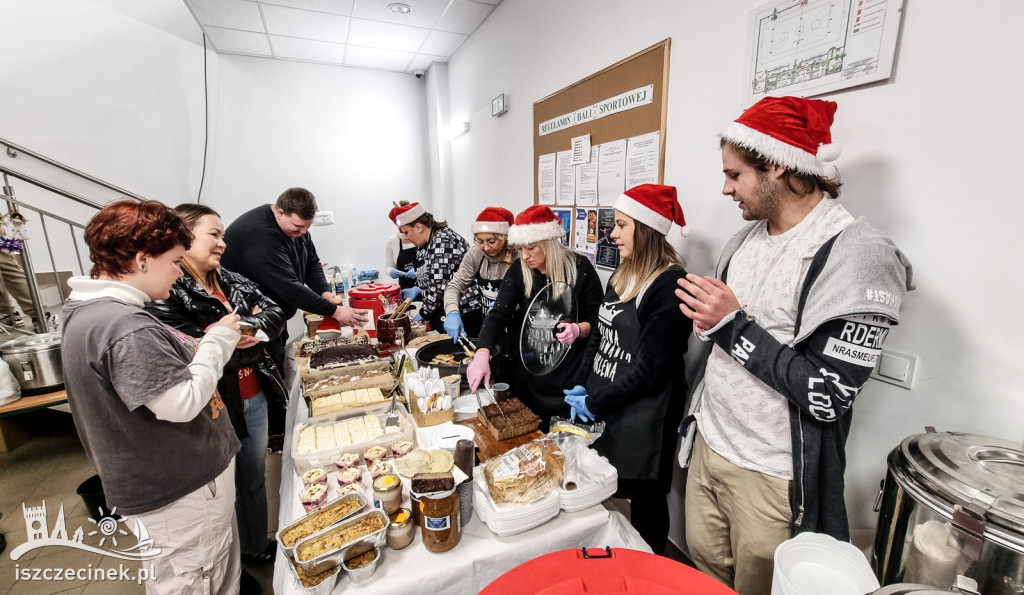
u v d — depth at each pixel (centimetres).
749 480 103
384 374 153
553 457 104
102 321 90
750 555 106
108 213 94
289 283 197
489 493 97
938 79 91
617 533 98
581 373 154
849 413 96
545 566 72
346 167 422
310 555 79
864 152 106
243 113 379
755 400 101
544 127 245
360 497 96
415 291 316
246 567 173
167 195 358
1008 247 83
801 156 87
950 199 91
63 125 314
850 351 81
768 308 98
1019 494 66
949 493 70
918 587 58
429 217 269
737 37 134
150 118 343
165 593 110
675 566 72
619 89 185
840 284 81
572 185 224
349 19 304
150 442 99
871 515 112
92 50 317
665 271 128
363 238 442
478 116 339
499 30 291
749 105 132
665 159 167
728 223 145
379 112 425
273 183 399
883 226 103
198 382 98
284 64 385
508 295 180
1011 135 81
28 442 278
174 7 340
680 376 139
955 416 94
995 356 87
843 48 106
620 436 135
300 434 123
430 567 84
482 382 156
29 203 305
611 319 139
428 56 382
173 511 106
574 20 213
